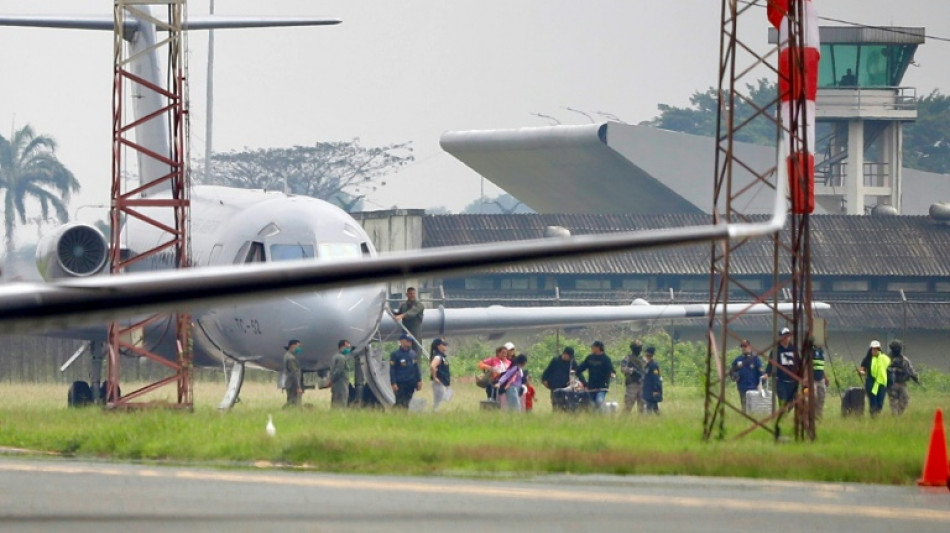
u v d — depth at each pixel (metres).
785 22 97.44
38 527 53.09
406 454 80.62
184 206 131.00
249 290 48.06
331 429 98.06
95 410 124.88
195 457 84.75
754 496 65.56
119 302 47.09
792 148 97.38
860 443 93.81
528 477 74.00
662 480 73.31
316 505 60.78
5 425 101.62
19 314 46.34
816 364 125.56
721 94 98.00
